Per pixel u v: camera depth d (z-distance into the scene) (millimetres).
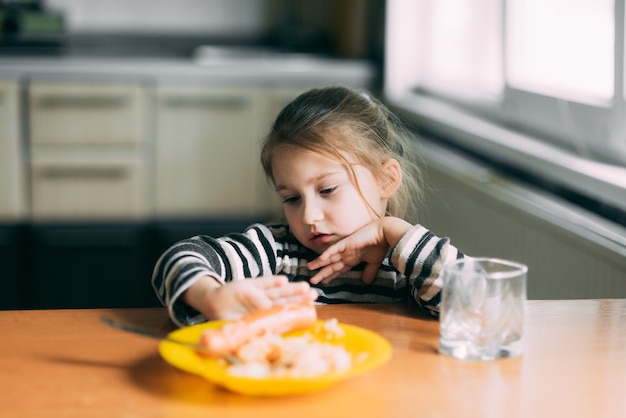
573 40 2537
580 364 1025
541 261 2209
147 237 3820
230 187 3879
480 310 1031
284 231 1434
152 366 998
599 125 2354
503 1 2844
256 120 3836
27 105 3668
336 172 1330
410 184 1581
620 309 1242
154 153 3801
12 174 3705
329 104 1383
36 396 909
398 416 873
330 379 886
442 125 3045
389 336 1117
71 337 1096
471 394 932
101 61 3676
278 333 1042
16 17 4074
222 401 901
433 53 3611
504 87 2893
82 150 3740
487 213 2502
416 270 1230
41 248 3746
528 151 2451
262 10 4504
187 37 4473
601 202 2088
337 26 4199
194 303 1133
